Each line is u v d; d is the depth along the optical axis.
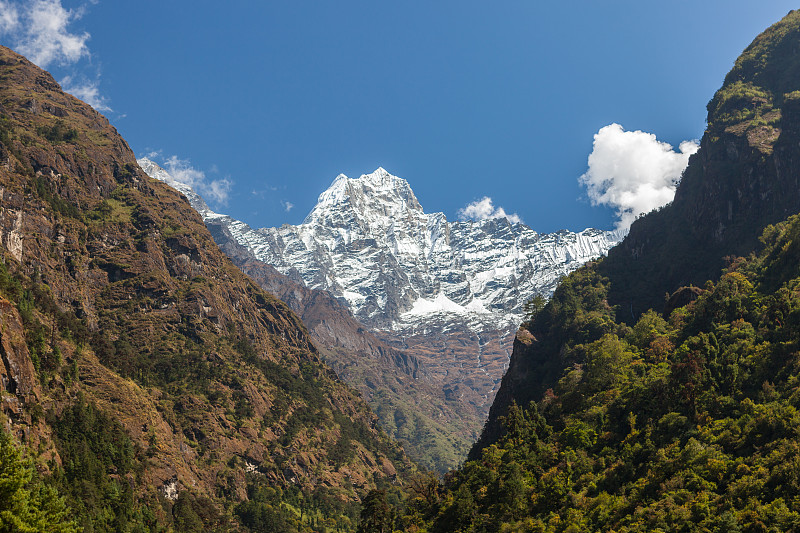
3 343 166.12
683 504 147.00
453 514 183.50
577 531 156.12
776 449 148.00
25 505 99.25
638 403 194.00
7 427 157.00
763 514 134.12
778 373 172.25
